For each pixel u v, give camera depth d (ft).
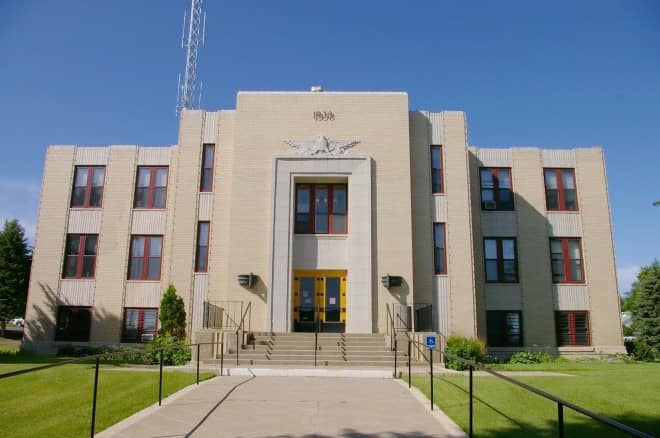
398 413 29.66
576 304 80.89
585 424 27.14
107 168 83.20
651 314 84.43
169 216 81.20
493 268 81.56
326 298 71.92
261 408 30.68
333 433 25.43
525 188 83.87
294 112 75.56
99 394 34.14
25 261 111.65
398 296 70.08
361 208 72.23
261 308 70.23
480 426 26.58
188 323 74.38
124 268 79.97
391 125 75.25
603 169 84.84
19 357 68.18
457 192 76.89
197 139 79.61
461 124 79.00
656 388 36.29
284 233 71.51
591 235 82.99
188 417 28.35
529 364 67.77
